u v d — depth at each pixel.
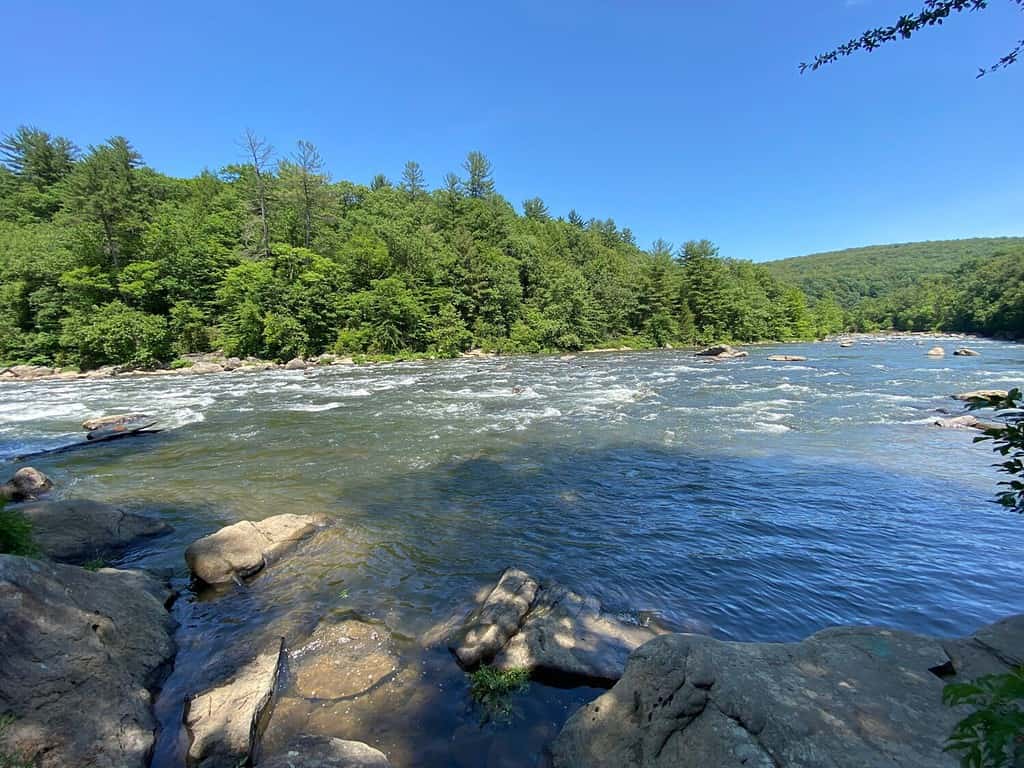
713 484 10.11
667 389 24.11
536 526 8.16
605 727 3.56
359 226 71.44
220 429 15.62
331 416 17.80
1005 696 1.88
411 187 104.56
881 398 20.31
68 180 49.91
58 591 4.56
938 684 3.57
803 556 7.00
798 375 29.58
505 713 4.12
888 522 8.14
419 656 4.87
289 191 58.75
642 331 70.81
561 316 61.94
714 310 76.12
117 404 21.14
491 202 93.00
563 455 12.36
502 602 5.37
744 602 5.85
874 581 6.31
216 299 47.28
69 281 39.66
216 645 5.11
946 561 6.82
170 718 4.09
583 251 96.81
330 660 4.79
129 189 50.69
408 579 6.46
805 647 4.05
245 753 3.62
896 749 2.96
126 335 37.78
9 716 3.44
